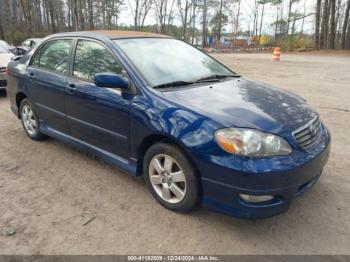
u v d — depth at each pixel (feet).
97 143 12.91
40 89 15.12
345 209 11.05
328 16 112.27
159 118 10.23
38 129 16.42
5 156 15.20
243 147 8.94
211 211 10.73
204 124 9.46
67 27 184.85
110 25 156.35
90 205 11.26
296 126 9.83
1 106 24.50
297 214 10.78
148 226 10.16
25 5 135.03
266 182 8.79
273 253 9.09
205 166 9.36
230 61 67.26
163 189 10.89
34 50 16.40
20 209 11.02
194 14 161.68
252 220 10.19
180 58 13.35
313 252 9.14
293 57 81.30
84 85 12.75
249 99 10.90
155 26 162.50
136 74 11.30
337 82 36.96
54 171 13.71
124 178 13.07
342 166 14.20
